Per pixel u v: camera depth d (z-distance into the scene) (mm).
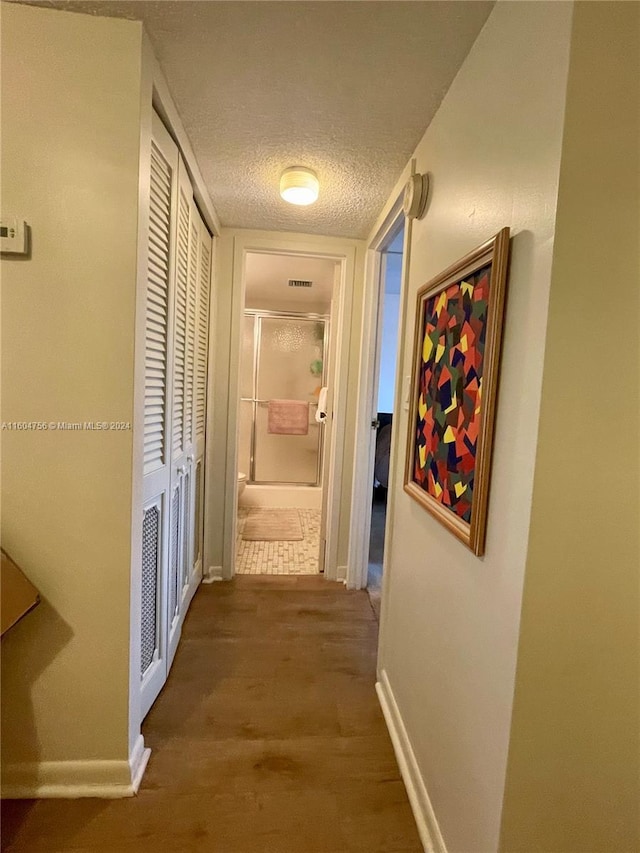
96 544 1269
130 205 1196
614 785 912
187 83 1339
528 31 891
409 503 1544
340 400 2723
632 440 832
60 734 1311
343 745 1548
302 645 2125
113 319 1214
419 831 1253
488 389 959
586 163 785
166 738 1533
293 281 3826
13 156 1154
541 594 849
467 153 1172
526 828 907
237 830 1235
